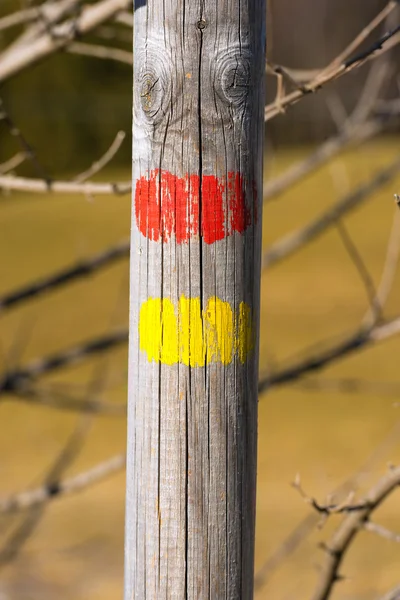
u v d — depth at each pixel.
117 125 30.94
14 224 38.06
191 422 3.21
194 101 3.12
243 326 3.21
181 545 3.24
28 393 8.60
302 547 15.21
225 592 3.26
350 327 26.12
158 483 3.25
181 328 3.20
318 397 21.95
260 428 20.22
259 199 3.24
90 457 18.89
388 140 30.64
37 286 7.86
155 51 3.14
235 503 3.24
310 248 34.81
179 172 3.15
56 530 16.09
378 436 19.55
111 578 14.83
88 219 38.34
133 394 3.31
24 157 6.21
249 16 3.12
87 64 29.88
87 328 25.97
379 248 34.59
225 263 3.18
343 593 13.82
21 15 7.67
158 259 3.21
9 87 30.23
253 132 3.17
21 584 14.30
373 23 5.22
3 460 18.47
